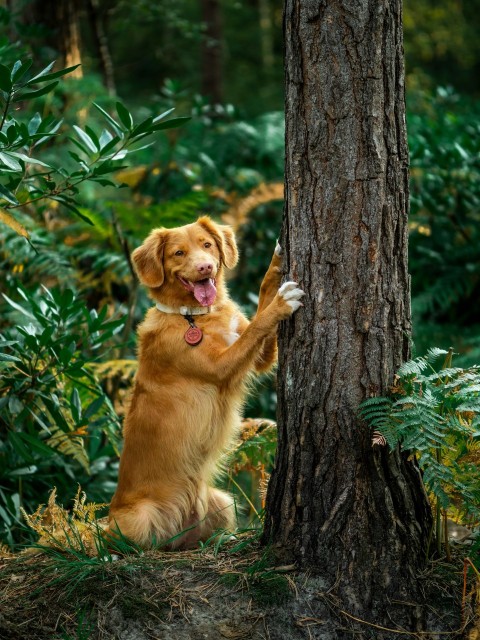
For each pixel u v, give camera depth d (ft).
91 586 18.37
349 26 17.31
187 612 17.60
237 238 43.50
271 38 114.32
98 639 17.25
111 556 19.53
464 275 40.37
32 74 39.09
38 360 24.07
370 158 17.53
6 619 17.80
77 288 34.58
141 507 21.79
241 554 19.25
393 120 17.79
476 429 17.38
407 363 17.72
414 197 41.14
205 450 22.40
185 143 50.42
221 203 44.86
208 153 50.01
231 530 22.47
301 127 17.90
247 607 17.49
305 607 17.42
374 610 17.40
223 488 33.50
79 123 39.11
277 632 17.13
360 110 17.46
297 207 18.20
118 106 19.94
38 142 20.81
